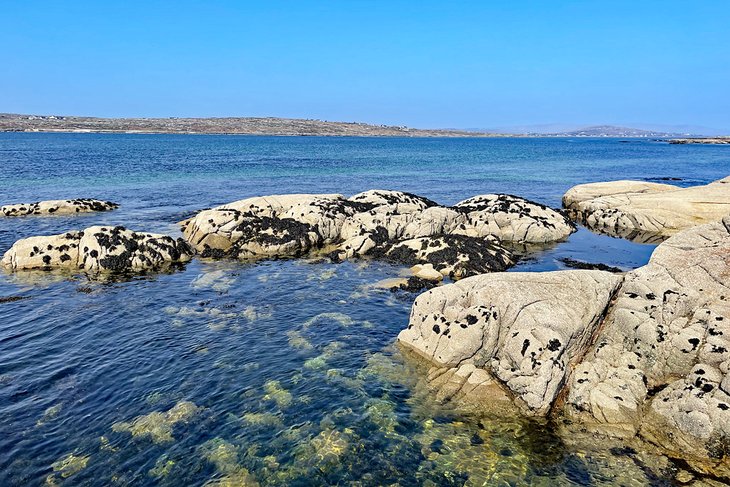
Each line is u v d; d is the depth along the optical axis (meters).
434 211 32.88
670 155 133.38
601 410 12.43
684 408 11.70
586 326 14.56
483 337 14.63
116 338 17.08
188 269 25.70
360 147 162.12
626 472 10.77
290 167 80.38
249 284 23.20
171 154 103.88
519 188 59.06
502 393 13.58
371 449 11.60
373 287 22.84
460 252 26.20
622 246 31.81
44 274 24.27
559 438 11.95
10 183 54.41
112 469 10.76
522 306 14.86
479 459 11.27
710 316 13.54
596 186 45.03
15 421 12.24
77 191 50.69
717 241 16.42
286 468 10.95
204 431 12.13
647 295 14.74
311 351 16.39
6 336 17.02
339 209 33.72
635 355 13.83
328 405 13.33
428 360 15.52
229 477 10.65
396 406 13.33
